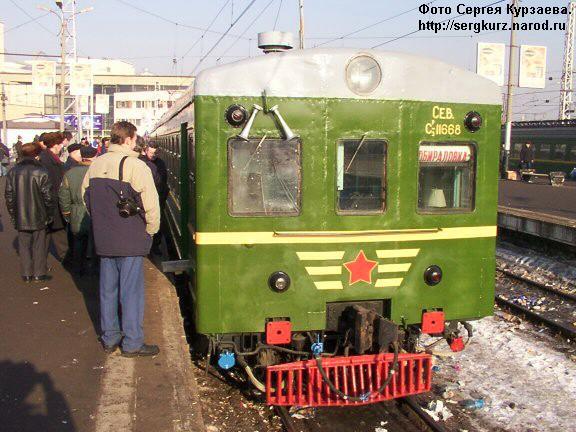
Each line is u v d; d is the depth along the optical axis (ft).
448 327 20.16
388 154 18.47
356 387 17.97
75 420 13.92
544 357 24.45
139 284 17.56
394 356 17.60
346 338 18.35
